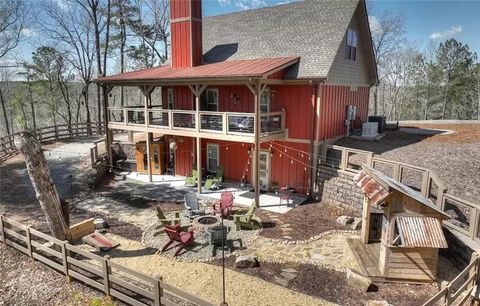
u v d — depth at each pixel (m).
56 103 38.03
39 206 12.70
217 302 7.06
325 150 14.11
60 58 32.78
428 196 9.99
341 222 11.42
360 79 18.41
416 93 44.94
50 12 30.88
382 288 7.66
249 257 8.70
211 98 16.55
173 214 12.32
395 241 7.67
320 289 7.60
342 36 14.55
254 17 18.62
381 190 7.75
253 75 11.95
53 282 7.84
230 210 11.87
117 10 30.27
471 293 6.74
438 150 13.93
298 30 16.09
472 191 10.32
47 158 18.98
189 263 8.84
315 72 13.46
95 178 15.97
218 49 17.73
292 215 12.38
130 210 12.84
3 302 7.26
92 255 7.25
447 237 8.85
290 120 14.57
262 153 15.42
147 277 6.39
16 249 9.21
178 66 17.30
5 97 43.34
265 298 7.21
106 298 7.20
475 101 40.19
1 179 15.70
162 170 18.36
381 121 18.47
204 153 17.31
